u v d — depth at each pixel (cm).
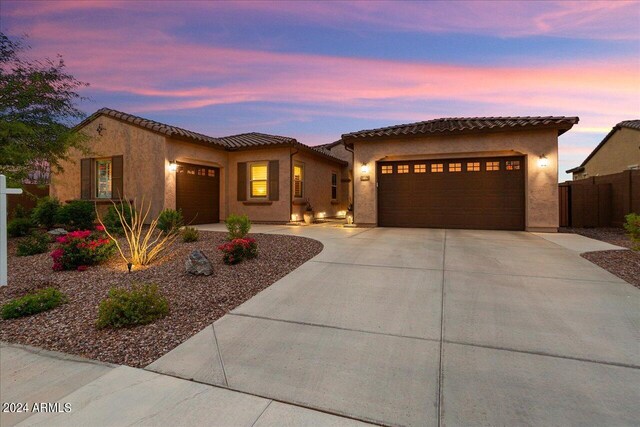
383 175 1245
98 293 450
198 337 319
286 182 1411
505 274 513
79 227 1031
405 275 515
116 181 1295
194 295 436
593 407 207
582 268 543
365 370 256
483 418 199
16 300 388
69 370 264
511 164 1097
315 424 197
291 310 384
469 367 258
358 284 475
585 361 263
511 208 1097
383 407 212
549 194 1020
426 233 1016
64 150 986
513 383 235
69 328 343
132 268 580
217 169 1498
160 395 227
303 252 693
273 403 217
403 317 358
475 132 1067
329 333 323
